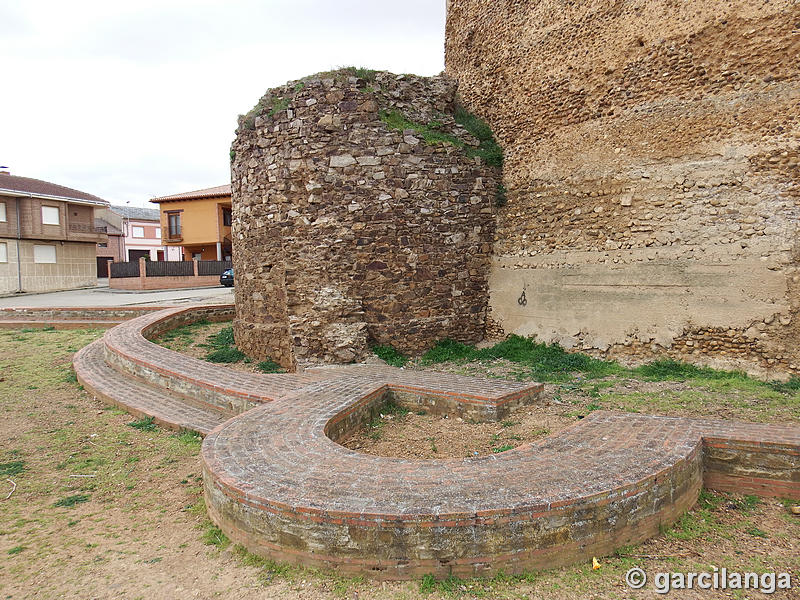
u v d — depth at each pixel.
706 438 4.69
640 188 7.93
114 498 4.82
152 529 4.22
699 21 7.32
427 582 3.27
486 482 3.78
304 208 9.20
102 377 8.73
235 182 10.80
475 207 9.84
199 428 6.36
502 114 10.02
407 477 3.90
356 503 3.46
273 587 3.33
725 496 4.55
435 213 9.50
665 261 7.66
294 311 9.27
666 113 7.66
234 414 6.73
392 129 9.21
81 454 5.87
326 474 3.99
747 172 6.93
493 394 6.18
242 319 10.76
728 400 6.11
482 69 10.39
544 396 6.77
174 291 27.83
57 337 13.01
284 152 9.35
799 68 6.53
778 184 6.68
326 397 6.21
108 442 6.21
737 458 4.58
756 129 6.86
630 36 8.05
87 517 4.46
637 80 7.97
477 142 10.01
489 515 3.32
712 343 7.23
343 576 3.39
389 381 7.11
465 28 10.74
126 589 3.40
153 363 8.30
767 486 4.48
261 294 10.04
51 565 3.72
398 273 9.30
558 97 9.01
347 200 9.11
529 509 3.38
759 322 6.83
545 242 9.20
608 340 8.27
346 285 9.10
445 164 9.54
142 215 50.56
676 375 7.23
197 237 34.72
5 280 28.61
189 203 34.69
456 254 9.73
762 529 4.02
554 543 3.45
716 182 7.19
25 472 5.40
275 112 9.48
